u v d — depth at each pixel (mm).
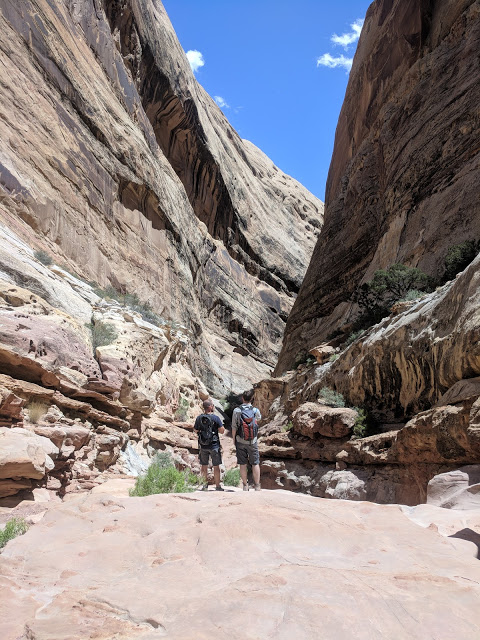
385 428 12703
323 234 41594
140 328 19234
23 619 2379
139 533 3939
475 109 23422
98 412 13422
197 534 3633
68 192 24750
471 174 21516
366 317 21297
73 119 27172
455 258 16672
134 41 37812
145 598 2594
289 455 14961
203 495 5215
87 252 25422
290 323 40719
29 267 16375
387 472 10758
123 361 15438
